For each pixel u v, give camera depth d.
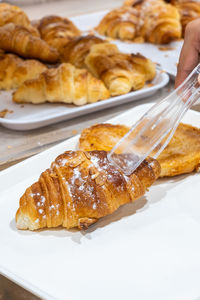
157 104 0.74
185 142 0.80
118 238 0.71
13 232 0.71
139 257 0.69
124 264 0.68
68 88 0.93
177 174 0.78
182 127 0.82
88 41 1.08
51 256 0.69
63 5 1.43
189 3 1.25
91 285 0.66
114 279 0.67
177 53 1.14
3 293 0.70
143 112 0.87
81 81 0.94
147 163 0.73
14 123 0.87
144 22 1.21
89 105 0.92
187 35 0.84
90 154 0.72
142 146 0.72
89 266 0.68
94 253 0.69
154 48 1.17
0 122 0.88
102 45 1.05
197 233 0.71
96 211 0.69
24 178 0.77
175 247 0.70
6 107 0.95
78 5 1.44
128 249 0.69
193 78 0.74
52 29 1.16
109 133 0.80
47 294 0.65
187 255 0.69
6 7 1.16
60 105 0.95
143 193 0.72
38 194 0.70
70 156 0.71
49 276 0.67
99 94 0.95
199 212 0.74
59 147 0.80
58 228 0.71
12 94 0.98
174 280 0.67
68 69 0.95
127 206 0.74
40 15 1.32
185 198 0.75
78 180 0.70
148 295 0.65
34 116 0.92
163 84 0.98
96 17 1.34
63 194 0.69
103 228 0.72
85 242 0.70
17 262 0.68
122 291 0.66
